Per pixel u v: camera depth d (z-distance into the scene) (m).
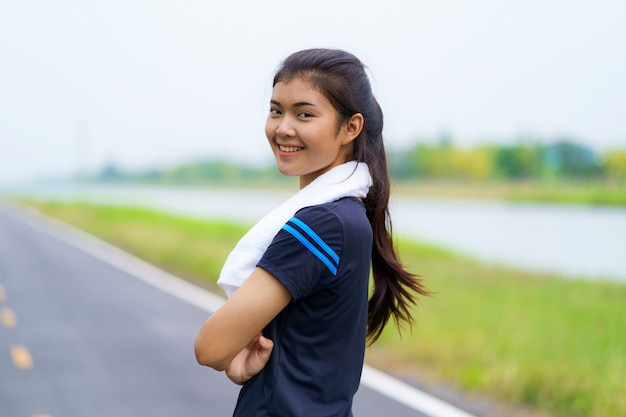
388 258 1.93
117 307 9.20
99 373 5.93
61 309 8.91
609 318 7.73
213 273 12.59
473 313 8.23
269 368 1.62
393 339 7.16
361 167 1.75
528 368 5.72
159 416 4.88
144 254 17.12
